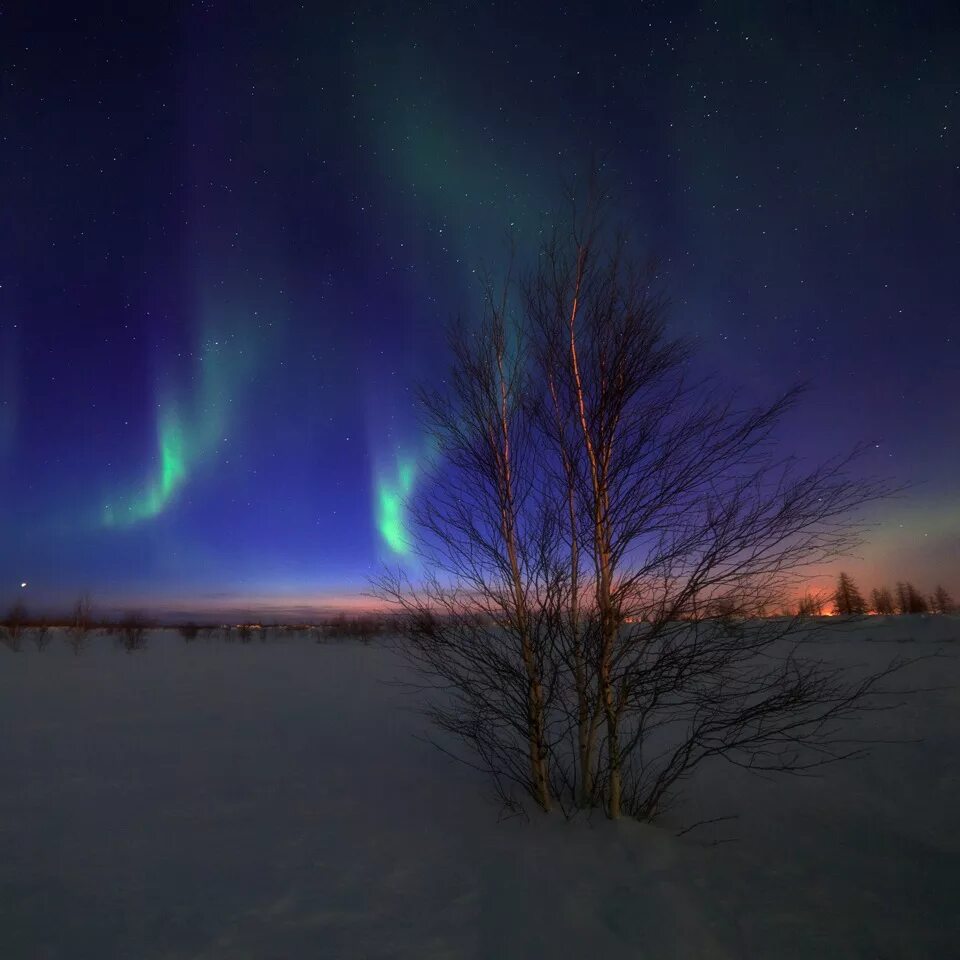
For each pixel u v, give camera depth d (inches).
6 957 126.3
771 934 135.3
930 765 263.7
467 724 234.7
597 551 209.2
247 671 840.3
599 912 144.9
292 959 126.0
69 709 490.6
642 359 215.2
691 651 198.1
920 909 146.6
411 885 161.3
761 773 268.7
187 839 197.0
